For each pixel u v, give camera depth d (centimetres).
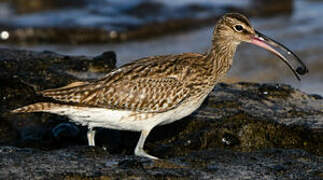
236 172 1187
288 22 3234
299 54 2680
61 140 1475
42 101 1292
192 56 1405
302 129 1441
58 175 1122
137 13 3228
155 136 1466
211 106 1608
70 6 3306
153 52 2803
